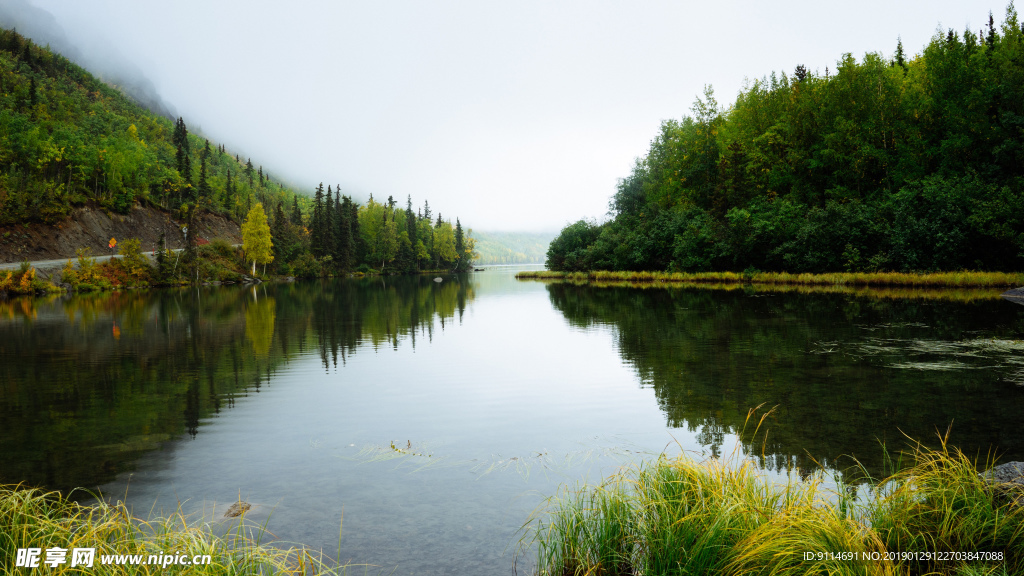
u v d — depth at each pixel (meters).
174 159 130.88
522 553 4.49
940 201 36.78
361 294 47.81
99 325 23.02
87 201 81.19
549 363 13.60
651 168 78.00
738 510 4.07
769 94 61.62
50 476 6.43
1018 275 32.53
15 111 110.06
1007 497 4.29
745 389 10.30
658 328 19.41
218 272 73.62
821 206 50.22
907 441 7.17
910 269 37.00
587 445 7.34
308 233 114.81
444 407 9.58
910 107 47.38
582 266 75.44
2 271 48.22
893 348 14.16
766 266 48.22
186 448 7.45
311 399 10.24
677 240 55.97
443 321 24.17
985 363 12.16
